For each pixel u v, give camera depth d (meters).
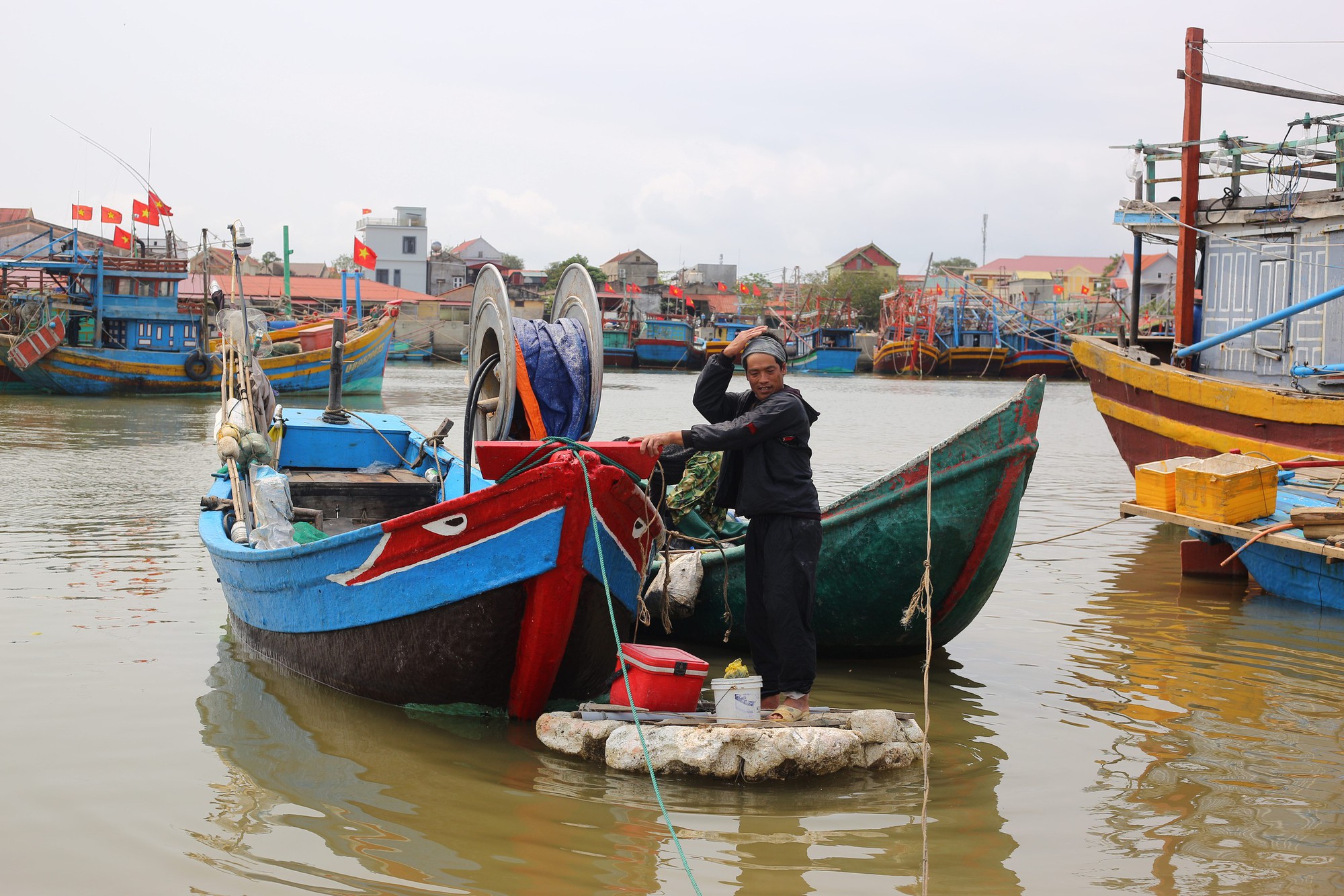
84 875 4.71
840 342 79.38
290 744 6.34
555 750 6.26
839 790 5.79
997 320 69.50
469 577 6.38
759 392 6.11
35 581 9.96
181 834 5.13
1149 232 18.52
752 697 6.12
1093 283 101.25
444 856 4.95
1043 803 5.64
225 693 7.23
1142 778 6.02
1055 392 55.69
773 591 6.05
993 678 7.93
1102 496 17.55
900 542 7.92
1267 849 5.13
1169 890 4.73
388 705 7.12
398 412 31.92
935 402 43.47
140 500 14.51
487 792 5.68
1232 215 17.45
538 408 8.36
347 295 77.44
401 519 6.47
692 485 7.86
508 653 6.58
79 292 37.50
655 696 6.29
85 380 36.12
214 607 9.33
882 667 8.32
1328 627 9.42
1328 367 15.16
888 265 110.94
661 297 89.56
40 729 6.46
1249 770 6.12
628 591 6.75
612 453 6.21
